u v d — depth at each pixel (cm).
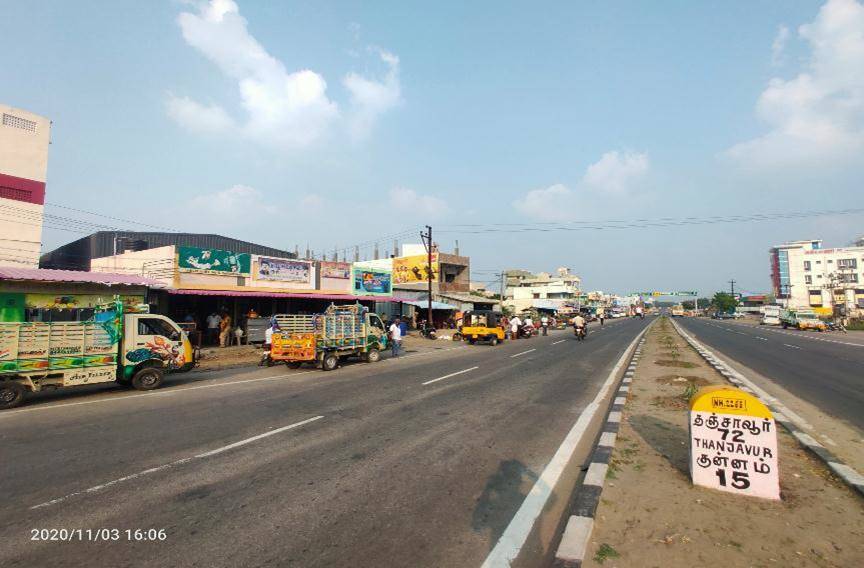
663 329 4222
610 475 495
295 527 387
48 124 2278
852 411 835
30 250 2184
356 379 1238
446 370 1429
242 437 662
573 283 11000
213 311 2170
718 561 327
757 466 440
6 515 409
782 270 9450
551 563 331
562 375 1316
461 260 4756
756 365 1520
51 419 775
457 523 397
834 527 379
